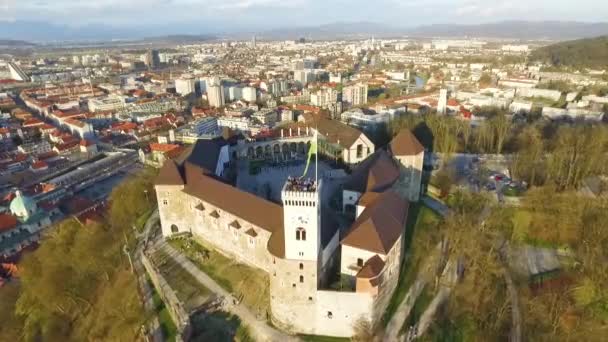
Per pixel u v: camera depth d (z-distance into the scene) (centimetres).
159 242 12425
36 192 19625
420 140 18575
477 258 10112
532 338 8288
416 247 11112
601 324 8462
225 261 11169
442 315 8919
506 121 19188
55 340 10638
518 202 13112
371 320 8469
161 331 9488
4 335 11244
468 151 18488
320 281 8819
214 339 8806
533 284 9819
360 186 11869
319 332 8775
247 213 10369
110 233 13400
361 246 8612
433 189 14338
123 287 11025
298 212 7962
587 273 9619
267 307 9494
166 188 12125
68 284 11594
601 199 12181
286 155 18950
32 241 16088
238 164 17638
